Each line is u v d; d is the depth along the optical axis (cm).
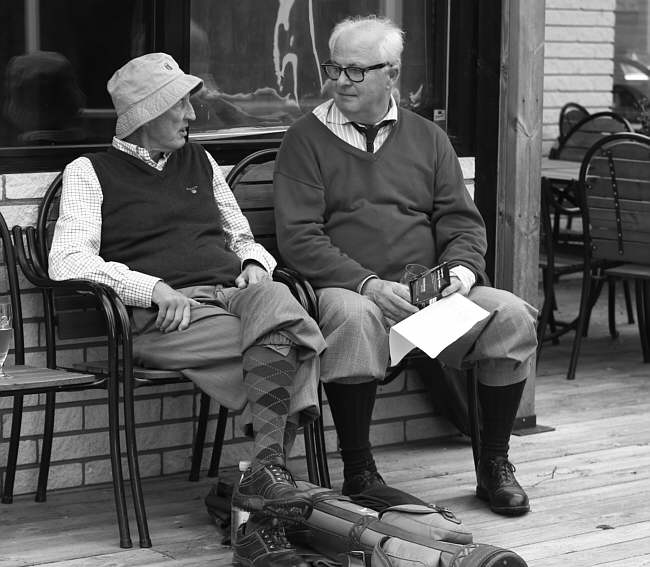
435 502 632
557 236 1055
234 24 707
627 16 1686
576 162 1192
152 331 581
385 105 638
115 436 561
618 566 537
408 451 740
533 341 613
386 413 747
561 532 584
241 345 556
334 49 630
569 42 1619
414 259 639
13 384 520
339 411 596
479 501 635
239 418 696
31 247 606
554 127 1617
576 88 1631
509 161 755
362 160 636
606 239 915
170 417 674
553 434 771
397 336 571
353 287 608
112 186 596
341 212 636
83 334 614
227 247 636
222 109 708
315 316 591
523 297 766
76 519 601
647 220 889
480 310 577
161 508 620
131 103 593
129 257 598
